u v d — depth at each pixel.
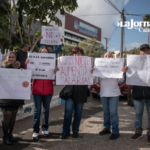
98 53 33.22
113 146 2.67
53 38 4.46
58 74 3.16
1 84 2.73
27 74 2.80
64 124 3.08
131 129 3.45
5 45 8.06
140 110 2.87
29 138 3.04
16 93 2.75
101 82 3.18
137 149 2.55
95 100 6.88
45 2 7.17
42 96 3.11
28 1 7.38
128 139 2.94
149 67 2.82
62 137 3.00
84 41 34.12
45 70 3.05
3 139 2.80
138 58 2.91
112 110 3.00
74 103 3.14
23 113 4.30
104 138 3.01
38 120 3.00
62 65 3.18
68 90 3.00
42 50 3.25
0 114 3.66
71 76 3.14
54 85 10.82
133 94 2.92
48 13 7.66
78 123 3.12
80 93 3.03
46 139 2.99
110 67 3.07
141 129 2.91
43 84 3.02
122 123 3.86
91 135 3.17
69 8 7.71
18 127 3.62
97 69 3.10
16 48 7.96
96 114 4.70
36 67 3.05
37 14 7.47
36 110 2.99
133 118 4.24
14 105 2.74
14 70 2.78
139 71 2.88
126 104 6.02
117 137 3.01
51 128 3.58
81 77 3.14
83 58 3.17
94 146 2.69
